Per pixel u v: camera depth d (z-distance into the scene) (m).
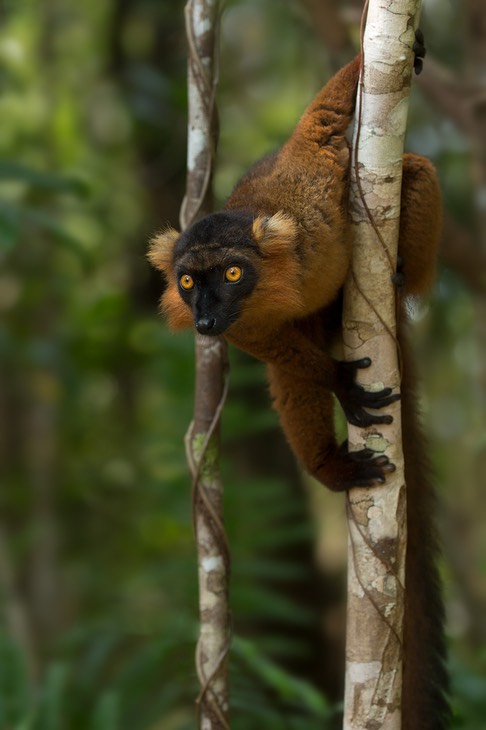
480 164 14.15
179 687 11.59
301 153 8.67
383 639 7.50
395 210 7.55
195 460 8.78
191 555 12.90
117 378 20.12
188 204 9.05
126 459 18.97
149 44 19.17
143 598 16.39
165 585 12.89
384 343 7.66
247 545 12.77
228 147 19.47
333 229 8.23
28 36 19.23
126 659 13.74
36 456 18.89
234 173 18.97
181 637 11.56
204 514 8.73
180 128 18.47
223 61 19.52
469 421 20.83
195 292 8.62
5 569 14.93
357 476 7.63
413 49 7.43
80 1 19.84
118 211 19.69
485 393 14.98
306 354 8.56
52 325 18.48
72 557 18.39
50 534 18.00
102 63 19.69
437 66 14.02
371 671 7.48
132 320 18.86
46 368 17.44
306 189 8.52
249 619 15.26
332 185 8.39
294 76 19.33
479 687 11.02
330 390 8.27
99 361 18.64
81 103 19.73
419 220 8.76
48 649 14.91
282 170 8.77
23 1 19.31
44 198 17.59
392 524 7.61
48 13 19.19
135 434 20.02
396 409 7.67
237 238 8.52
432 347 19.45
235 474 15.16
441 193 9.05
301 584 16.08
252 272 8.45
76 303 18.94
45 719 10.11
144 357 18.75
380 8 7.32
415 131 17.80
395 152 7.48
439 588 9.00
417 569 8.80
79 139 19.38
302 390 8.91
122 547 18.39
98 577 17.59
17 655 10.85
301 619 13.38
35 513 18.45
